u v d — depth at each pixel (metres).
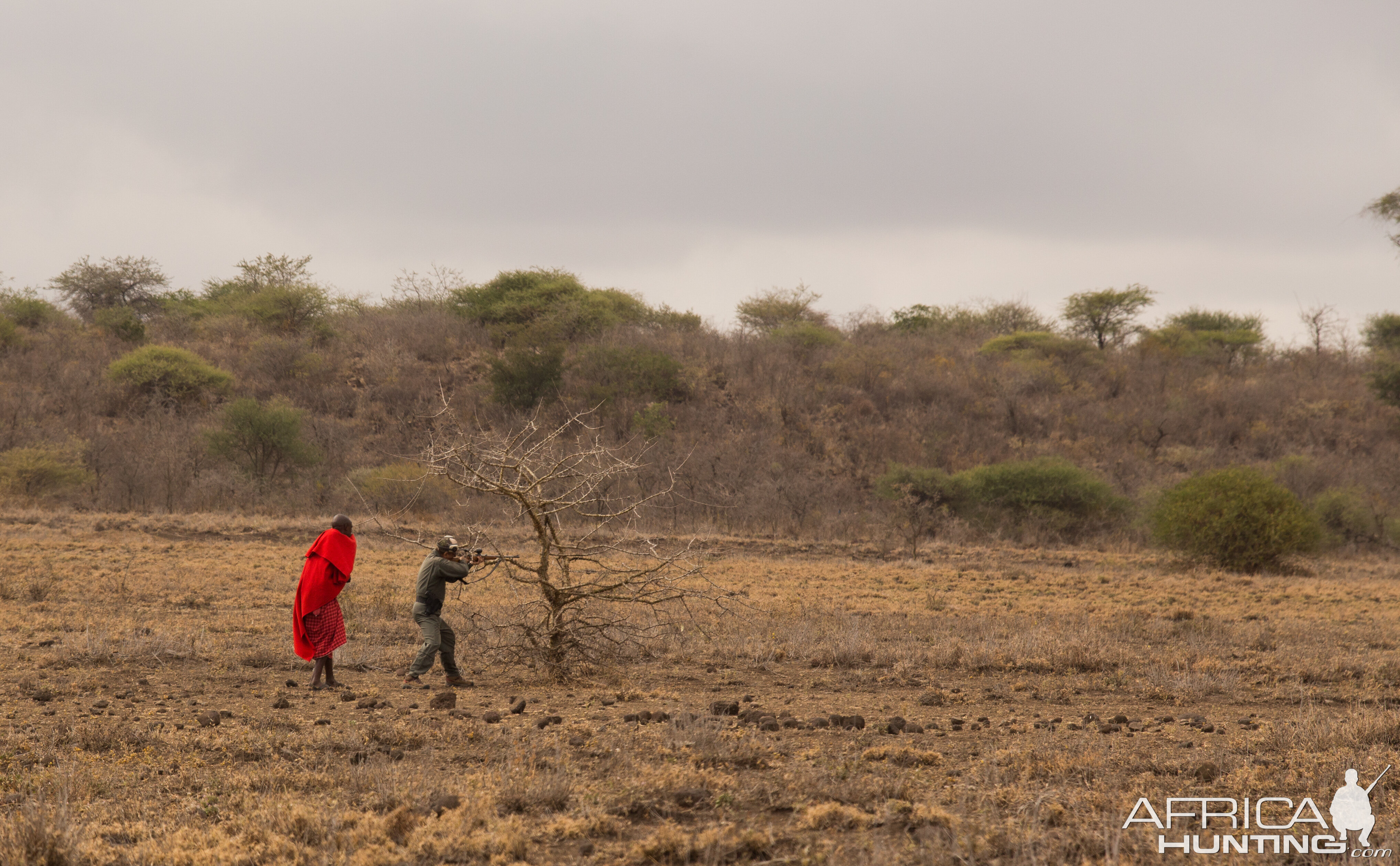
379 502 27.97
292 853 4.36
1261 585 19.34
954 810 5.09
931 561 23.39
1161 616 14.78
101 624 11.22
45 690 7.79
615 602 12.36
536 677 9.20
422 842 4.39
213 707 7.59
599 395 37.75
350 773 5.51
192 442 31.36
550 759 5.85
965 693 8.98
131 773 5.57
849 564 21.84
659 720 7.33
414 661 9.41
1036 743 6.73
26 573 15.20
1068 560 24.00
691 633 11.75
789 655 10.67
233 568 16.83
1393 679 9.85
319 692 8.29
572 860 4.35
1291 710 8.40
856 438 38.53
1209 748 6.78
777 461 35.38
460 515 25.55
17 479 26.78
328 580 8.51
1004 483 30.27
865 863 4.16
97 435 33.09
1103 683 9.53
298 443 31.22
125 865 4.20
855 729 7.27
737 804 5.18
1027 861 4.27
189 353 39.03
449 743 6.48
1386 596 17.92
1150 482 35.38
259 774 5.53
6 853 4.05
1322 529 26.92
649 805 5.04
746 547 24.17
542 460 9.44
